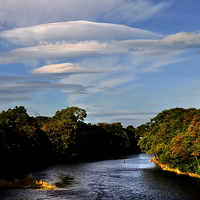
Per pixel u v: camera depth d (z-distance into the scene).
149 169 71.75
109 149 166.25
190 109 101.50
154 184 47.81
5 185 44.09
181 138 58.72
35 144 87.81
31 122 91.62
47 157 103.94
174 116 83.56
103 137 161.50
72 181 51.44
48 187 43.66
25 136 81.38
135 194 39.91
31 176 55.62
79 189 43.44
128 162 95.31
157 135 77.94
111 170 69.75
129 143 182.88
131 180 52.69
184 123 67.12
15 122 83.38
